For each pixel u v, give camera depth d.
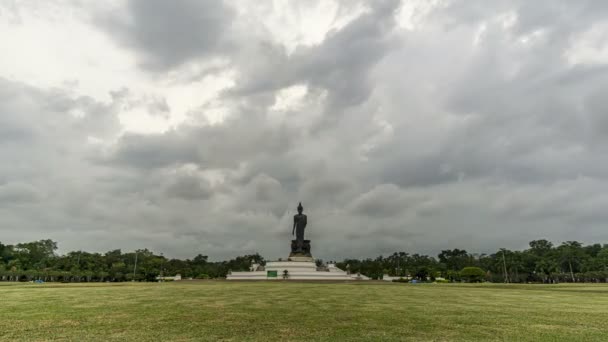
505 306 34.00
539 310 30.94
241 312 28.17
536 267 139.62
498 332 20.98
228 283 81.56
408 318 25.75
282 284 75.38
